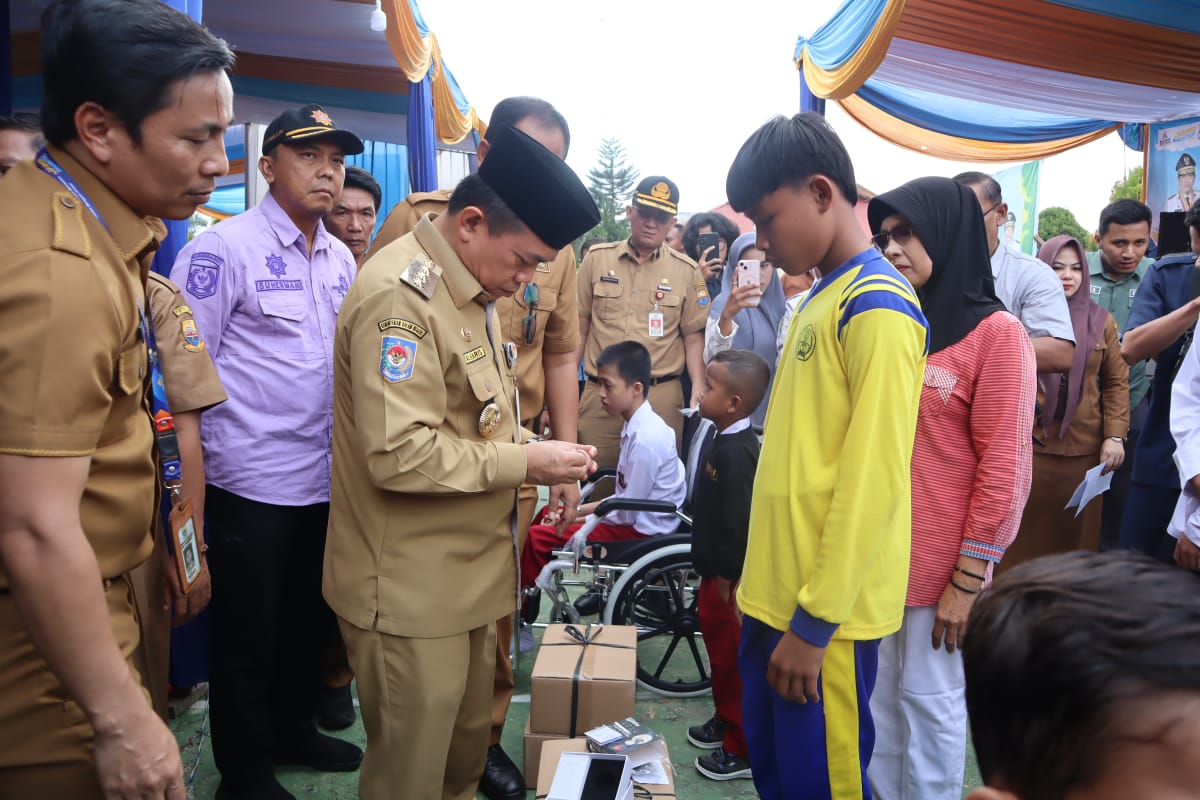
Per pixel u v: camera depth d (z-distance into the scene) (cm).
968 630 56
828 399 148
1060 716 48
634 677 232
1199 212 270
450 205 170
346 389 170
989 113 779
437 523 165
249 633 211
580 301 421
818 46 518
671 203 403
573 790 166
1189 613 47
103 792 103
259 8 527
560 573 296
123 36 102
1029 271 295
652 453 302
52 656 95
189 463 182
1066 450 313
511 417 184
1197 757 45
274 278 214
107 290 100
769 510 157
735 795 232
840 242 152
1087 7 530
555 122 216
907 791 188
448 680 167
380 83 678
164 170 108
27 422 92
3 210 98
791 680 145
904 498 154
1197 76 612
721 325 366
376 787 169
